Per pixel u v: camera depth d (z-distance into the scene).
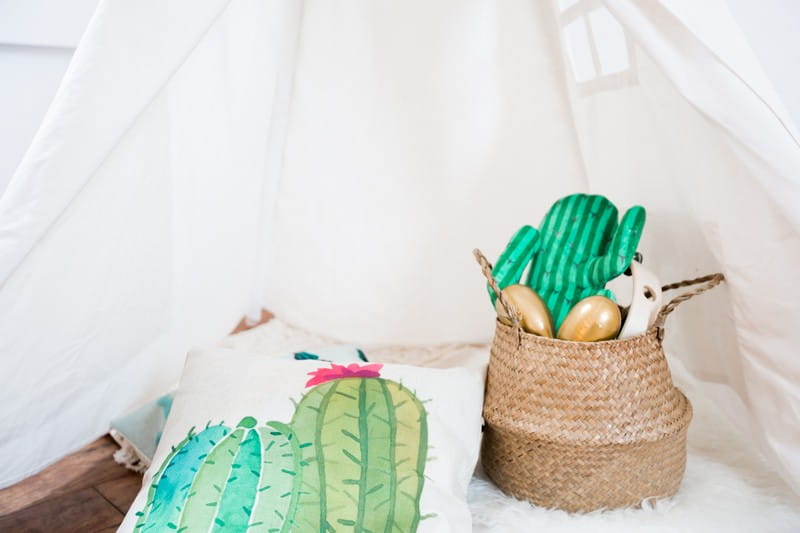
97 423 1.53
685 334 1.62
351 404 1.30
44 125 1.19
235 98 1.75
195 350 1.44
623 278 1.83
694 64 1.16
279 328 2.11
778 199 1.18
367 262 2.04
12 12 2.01
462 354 1.96
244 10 1.67
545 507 1.36
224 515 1.17
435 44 1.90
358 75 1.95
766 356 1.31
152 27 1.22
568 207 1.56
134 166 1.42
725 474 1.43
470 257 2.00
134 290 1.54
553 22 1.78
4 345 1.29
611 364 1.33
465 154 1.96
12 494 1.51
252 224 2.01
